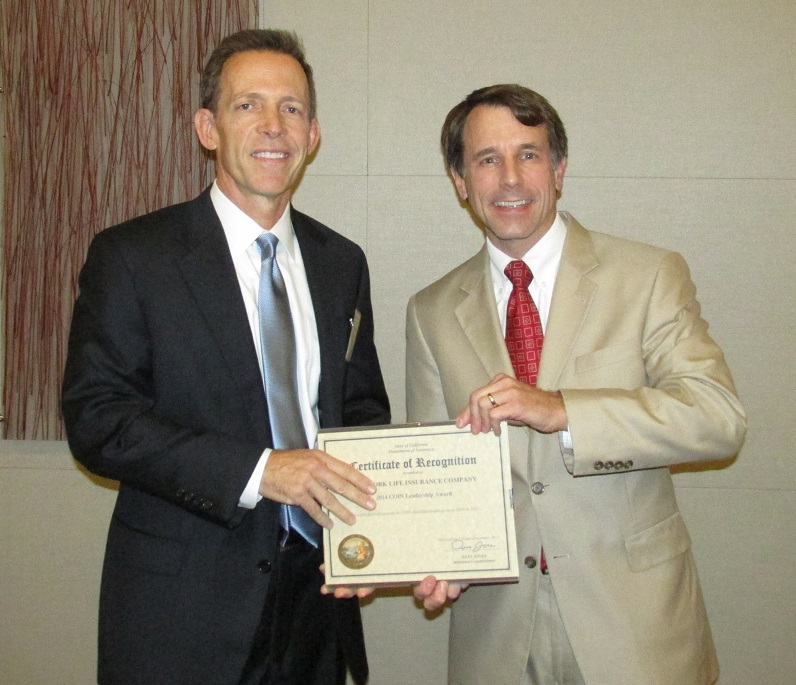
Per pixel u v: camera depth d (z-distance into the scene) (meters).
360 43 2.49
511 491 1.49
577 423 1.45
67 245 2.48
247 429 1.52
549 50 2.46
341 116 2.50
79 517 2.55
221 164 1.66
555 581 1.54
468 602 1.71
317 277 1.74
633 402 1.48
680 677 1.51
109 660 1.46
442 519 1.50
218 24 2.44
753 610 2.46
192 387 1.50
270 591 1.54
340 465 1.50
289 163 1.62
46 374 2.50
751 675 2.45
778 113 2.44
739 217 2.45
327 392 1.66
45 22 2.46
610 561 1.55
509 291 1.77
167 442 1.43
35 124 2.48
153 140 2.45
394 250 2.51
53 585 2.55
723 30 2.44
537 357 1.67
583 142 2.47
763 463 2.45
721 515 2.47
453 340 1.76
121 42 2.45
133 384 1.52
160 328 1.50
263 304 1.59
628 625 1.51
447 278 1.92
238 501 1.42
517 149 1.69
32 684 2.55
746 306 2.45
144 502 1.53
